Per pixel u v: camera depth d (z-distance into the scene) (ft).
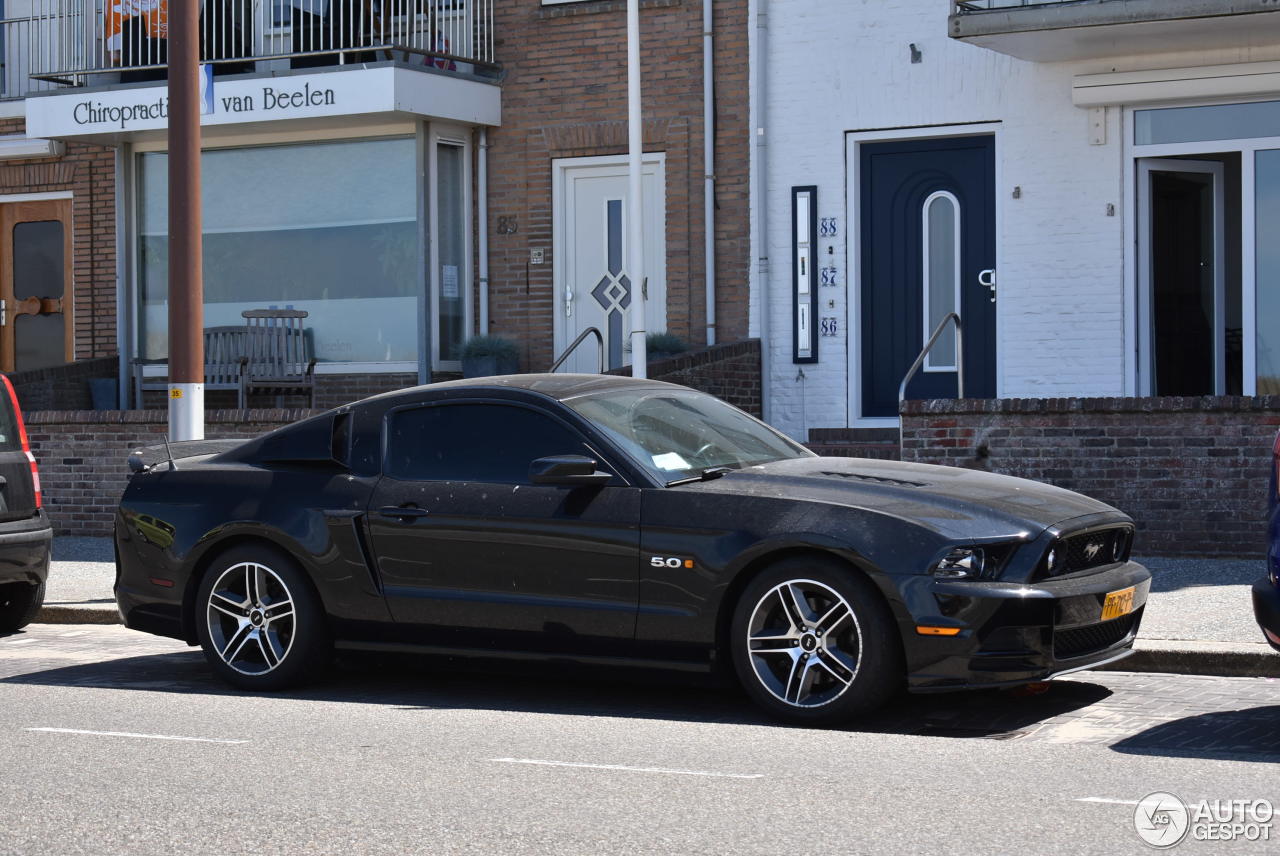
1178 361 50.85
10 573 35.01
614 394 28.14
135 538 29.86
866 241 54.19
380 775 20.94
